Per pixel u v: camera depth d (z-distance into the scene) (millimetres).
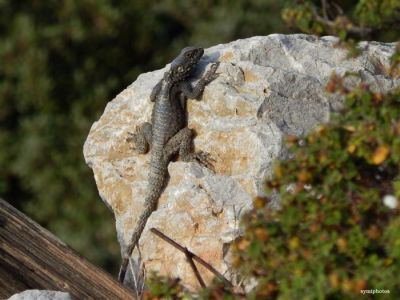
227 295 11656
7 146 35969
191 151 15641
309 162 11523
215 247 13961
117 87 37375
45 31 36094
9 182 36188
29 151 35656
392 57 14289
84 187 35906
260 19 36844
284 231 11227
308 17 18750
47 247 13930
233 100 15047
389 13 18094
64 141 36062
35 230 14000
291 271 11062
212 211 14227
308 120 14812
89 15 36875
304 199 11336
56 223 35656
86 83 36781
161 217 14633
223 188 14344
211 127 15289
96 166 16625
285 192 11500
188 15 37812
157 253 14531
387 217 11586
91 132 16922
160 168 15672
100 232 35375
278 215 11312
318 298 10695
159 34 38062
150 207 15469
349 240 11039
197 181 14562
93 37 36938
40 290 12734
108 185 16391
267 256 11250
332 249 11172
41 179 35719
